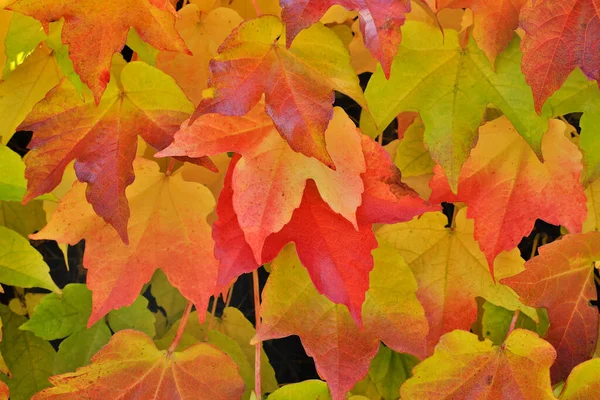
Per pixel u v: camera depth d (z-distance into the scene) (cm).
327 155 82
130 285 89
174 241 89
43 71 92
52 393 89
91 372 89
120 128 87
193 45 91
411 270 93
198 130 84
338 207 85
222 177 93
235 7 93
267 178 85
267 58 83
